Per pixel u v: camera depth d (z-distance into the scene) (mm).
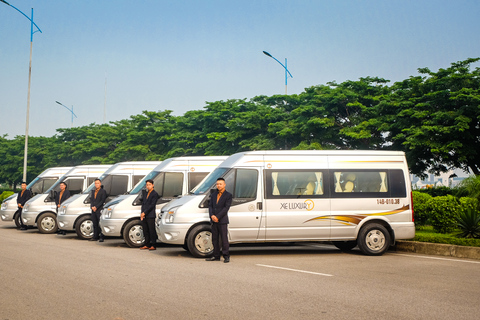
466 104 25750
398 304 6777
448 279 8695
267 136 34344
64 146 56219
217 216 10812
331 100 30891
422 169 29688
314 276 8945
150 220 13492
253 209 11883
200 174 15016
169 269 9672
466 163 28906
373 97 30500
